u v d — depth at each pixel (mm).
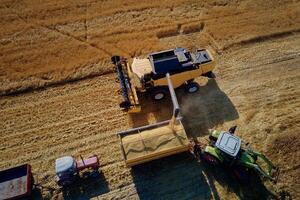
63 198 12375
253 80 16297
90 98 15445
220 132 13180
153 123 14625
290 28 18719
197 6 19812
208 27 18609
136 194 12508
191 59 14852
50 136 14094
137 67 14633
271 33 18406
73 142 13914
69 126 14445
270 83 16141
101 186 12680
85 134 14180
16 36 17859
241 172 12555
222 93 15758
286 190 12508
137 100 13898
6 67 16375
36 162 13289
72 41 17672
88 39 17797
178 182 12805
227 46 17719
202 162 13312
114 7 19516
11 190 11953
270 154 13453
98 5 19609
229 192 12508
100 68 16484
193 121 14695
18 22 18562
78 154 13531
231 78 16406
